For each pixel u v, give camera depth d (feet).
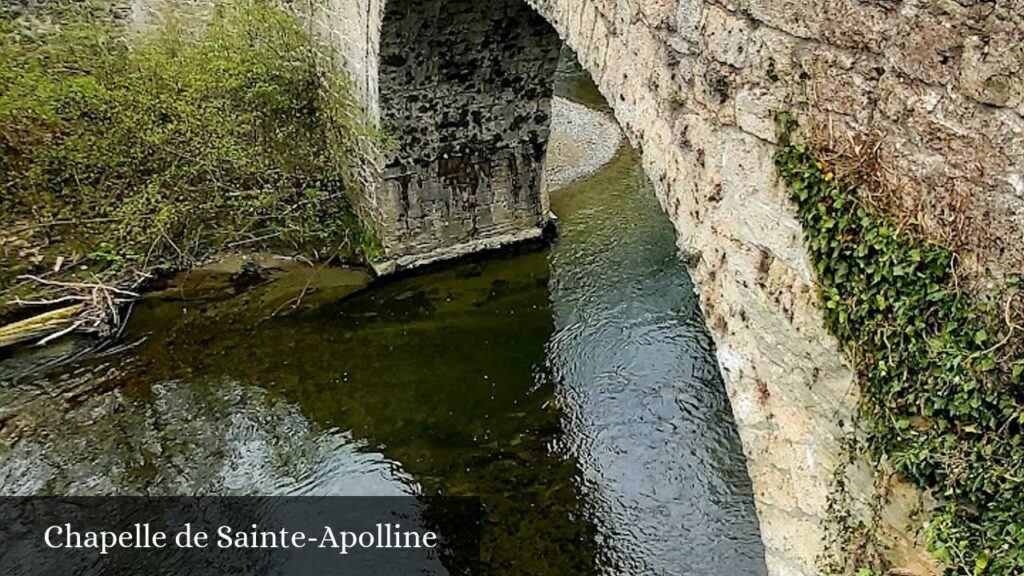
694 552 21.90
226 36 32.99
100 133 31.99
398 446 25.89
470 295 33.04
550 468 24.80
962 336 9.72
